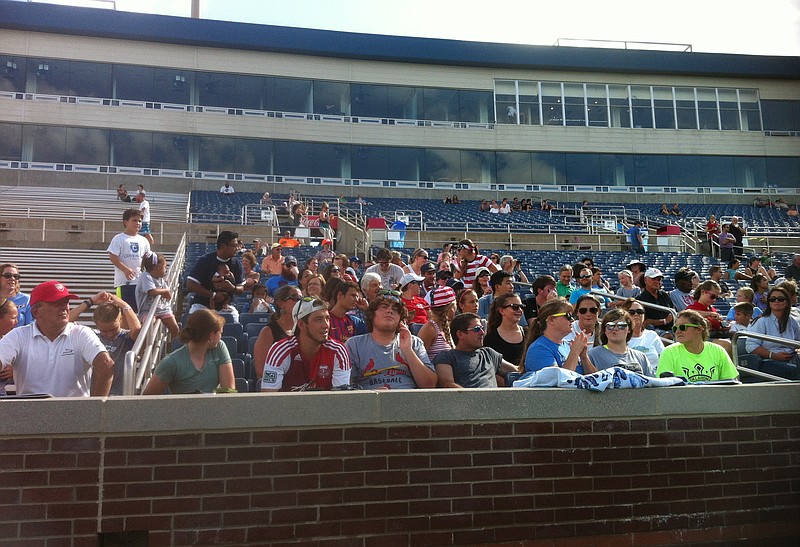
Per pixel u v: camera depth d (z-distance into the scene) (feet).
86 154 106.63
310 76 117.39
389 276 35.14
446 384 18.42
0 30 105.09
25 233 62.08
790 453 18.19
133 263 29.17
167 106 110.73
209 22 111.75
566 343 21.04
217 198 104.78
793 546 17.75
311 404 15.07
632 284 38.01
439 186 120.16
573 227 97.09
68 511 13.74
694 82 128.47
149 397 14.33
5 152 103.55
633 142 125.90
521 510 16.02
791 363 26.55
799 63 128.26
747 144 128.36
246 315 32.45
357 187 116.88
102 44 108.88
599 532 16.46
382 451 15.37
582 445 16.66
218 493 14.39
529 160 123.54
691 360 21.08
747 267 71.77
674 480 17.15
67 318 17.01
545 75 125.49
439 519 15.48
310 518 14.78
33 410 13.80
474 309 24.71
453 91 122.83
